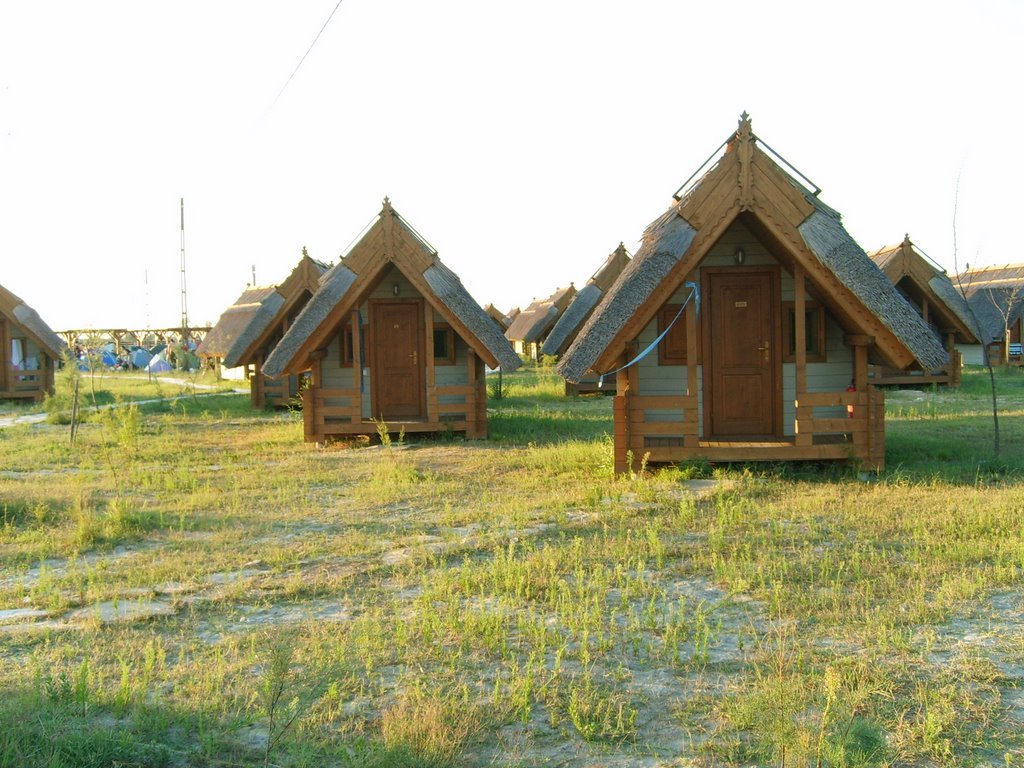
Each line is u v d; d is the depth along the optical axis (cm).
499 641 669
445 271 1884
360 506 1198
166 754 498
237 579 857
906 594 754
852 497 1148
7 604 793
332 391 1875
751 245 1436
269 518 1128
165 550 977
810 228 1280
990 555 860
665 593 769
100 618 733
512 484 1336
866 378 1333
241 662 638
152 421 2412
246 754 507
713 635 678
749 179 1284
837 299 1288
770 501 1145
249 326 2659
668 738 525
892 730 523
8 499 1219
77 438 2030
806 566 841
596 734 529
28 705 538
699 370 1450
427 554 923
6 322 3038
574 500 1174
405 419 1962
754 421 1450
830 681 509
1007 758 487
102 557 957
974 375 3372
